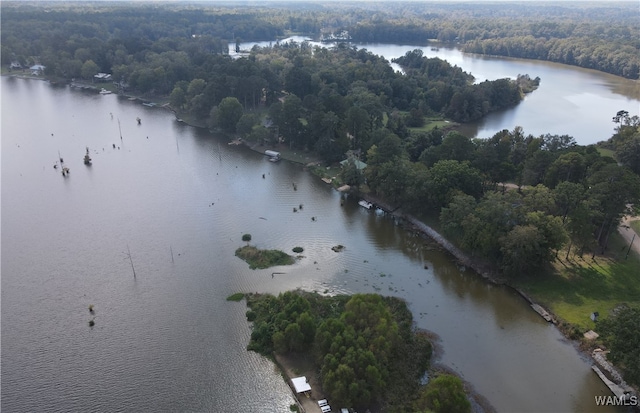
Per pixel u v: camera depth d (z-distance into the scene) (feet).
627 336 286.66
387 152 574.97
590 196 431.02
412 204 519.60
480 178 501.15
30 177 629.92
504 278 412.77
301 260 445.37
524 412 285.02
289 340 321.32
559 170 503.20
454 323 363.56
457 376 311.06
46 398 297.33
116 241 475.72
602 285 393.29
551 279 404.98
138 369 317.83
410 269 435.53
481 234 410.93
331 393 281.13
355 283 411.34
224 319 362.94
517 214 415.44
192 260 442.91
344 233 499.92
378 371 285.84
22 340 344.08
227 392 299.99
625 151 631.15
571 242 442.91
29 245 467.52
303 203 570.46
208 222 516.73
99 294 394.32
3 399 296.30
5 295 393.09
